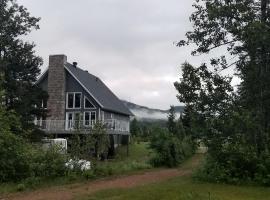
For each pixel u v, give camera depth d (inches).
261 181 740.0
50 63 2212.1
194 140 828.0
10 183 754.8
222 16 797.2
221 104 815.1
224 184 741.9
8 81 1380.4
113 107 2374.5
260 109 796.0
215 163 784.3
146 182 800.3
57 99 2180.1
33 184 741.9
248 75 798.5
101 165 953.5
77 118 984.9
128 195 603.8
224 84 816.3
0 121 810.2
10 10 1437.0
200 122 812.0
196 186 698.2
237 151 767.7
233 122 774.5
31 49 1488.7
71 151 874.1
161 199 574.6
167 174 984.9
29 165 800.3
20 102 1393.9
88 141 894.4
